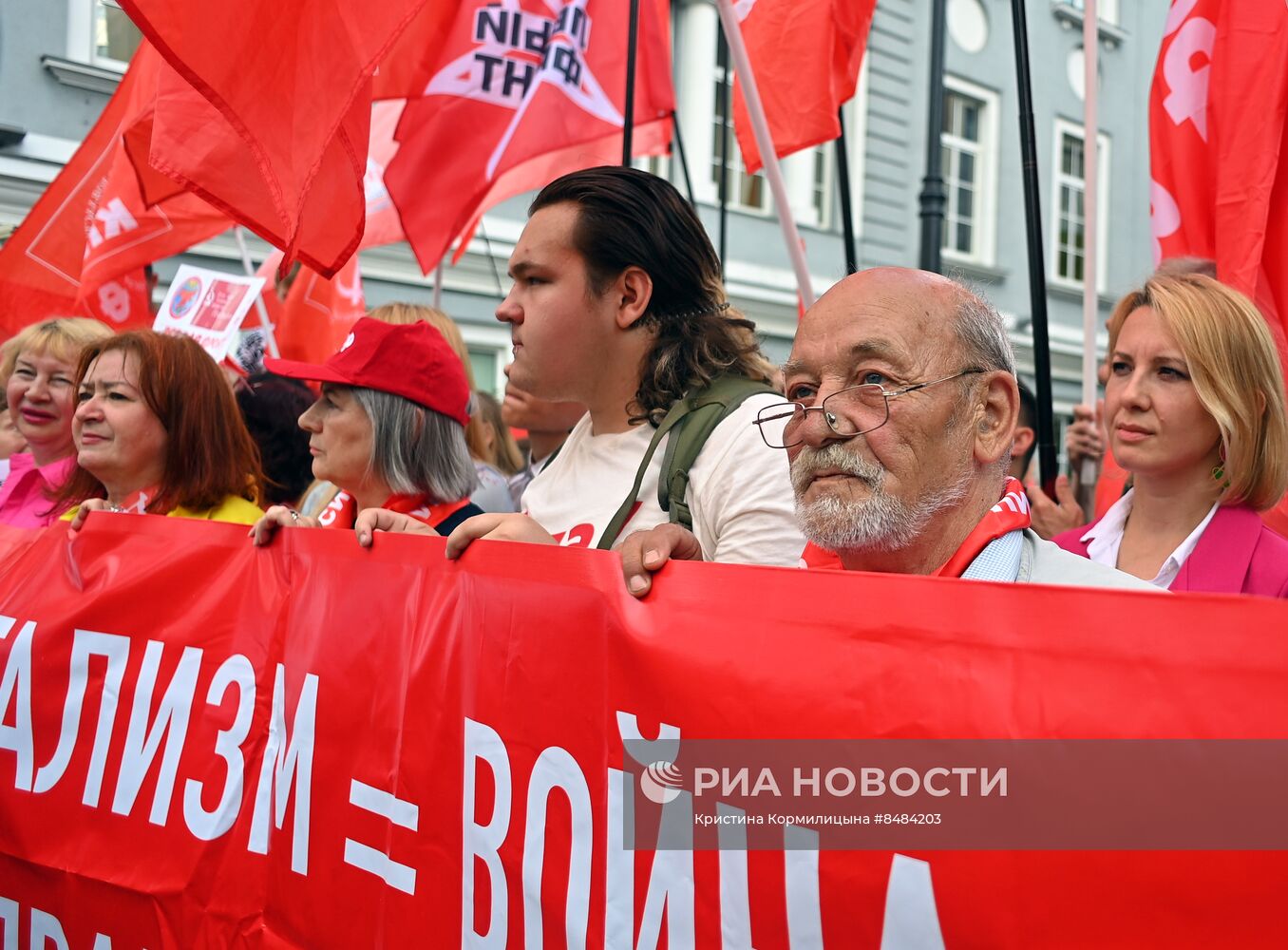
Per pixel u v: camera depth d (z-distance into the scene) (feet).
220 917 5.26
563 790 4.14
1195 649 2.99
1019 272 44.83
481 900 4.35
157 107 5.94
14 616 6.36
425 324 7.22
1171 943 2.91
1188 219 8.30
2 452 12.01
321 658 5.12
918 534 4.14
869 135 41.83
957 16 43.50
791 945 3.50
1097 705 3.09
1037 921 3.09
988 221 44.11
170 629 5.76
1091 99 9.25
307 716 5.12
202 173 5.94
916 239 43.24
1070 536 6.67
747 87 8.86
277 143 5.37
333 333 14.08
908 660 3.42
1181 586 5.70
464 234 12.62
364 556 5.08
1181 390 5.85
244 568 5.59
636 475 5.53
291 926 5.02
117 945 5.62
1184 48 8.32
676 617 3.92
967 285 4.46
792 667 3.62
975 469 4.26
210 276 12.38
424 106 10.55
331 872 4.90
